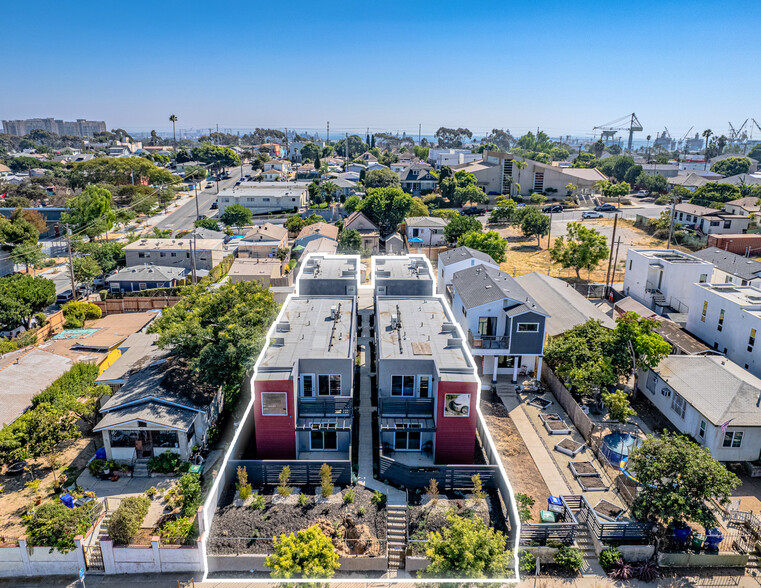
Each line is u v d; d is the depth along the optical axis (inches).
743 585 923.4
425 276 1664.6
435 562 822.5
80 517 951.6
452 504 1009.5
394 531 962.1
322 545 816.9
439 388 1067.9
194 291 1537.9
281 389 1055.6
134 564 924.6
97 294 2508.6
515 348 1467.8
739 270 2113.7
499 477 1052.5
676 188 4557.1
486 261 1994.3
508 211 3786.9
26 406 1273.4
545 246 3250.5
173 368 1327.5
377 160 7760.8
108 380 1339.8
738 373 1288.1
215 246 2795.3
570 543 962.7
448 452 1119.6
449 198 4635.8
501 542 827.4
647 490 989.8
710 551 966.4
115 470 1151.6
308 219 3762.3
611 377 1325.0
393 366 1136.2
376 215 3555.6
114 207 4252.0
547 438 1269.7
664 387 1348.4
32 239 2765.7
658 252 2130.9
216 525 964.0
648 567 934.4
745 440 1148.5
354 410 1314.0
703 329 1664.6
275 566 821.9
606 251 2415.1
